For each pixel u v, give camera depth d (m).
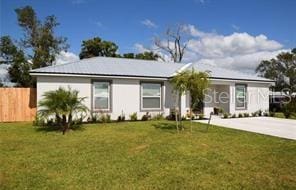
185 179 6.22
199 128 14.18
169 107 19.02
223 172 6.71
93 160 7.69
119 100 17.42
